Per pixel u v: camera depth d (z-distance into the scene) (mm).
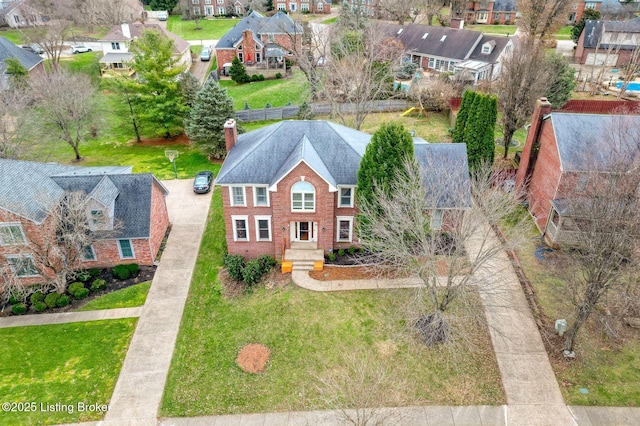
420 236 26391
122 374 25938
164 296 31297
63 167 35906
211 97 47062
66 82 48312
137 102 52219
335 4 121562
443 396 23906
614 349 26016
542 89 44281
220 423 23250
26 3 90375
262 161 31953
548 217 33750
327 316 28453
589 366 25094
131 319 29516
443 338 26297
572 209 26094
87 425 23406
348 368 24875
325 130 33031
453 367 25297
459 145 33156
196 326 28953
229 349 27141
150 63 49906
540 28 67750
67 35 85938
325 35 67562
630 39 72312
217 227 38031
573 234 30094
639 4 94875
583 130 32750
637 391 23781
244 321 28844
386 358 25828
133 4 107312
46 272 31969
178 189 43594
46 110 47969
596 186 24578
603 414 22828
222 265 33844
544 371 24953
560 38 88562
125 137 55656
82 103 48406
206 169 47500
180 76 54969
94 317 29734
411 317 27625
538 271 31141
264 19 79625
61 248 30266
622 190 23391
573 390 23953
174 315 29781
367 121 54875
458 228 26750
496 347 26281
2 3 102438
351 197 32031
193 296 31266
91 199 31688
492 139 40906
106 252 33250
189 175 46250
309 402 23906
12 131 47156
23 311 30219
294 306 29266
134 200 33719
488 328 27328
